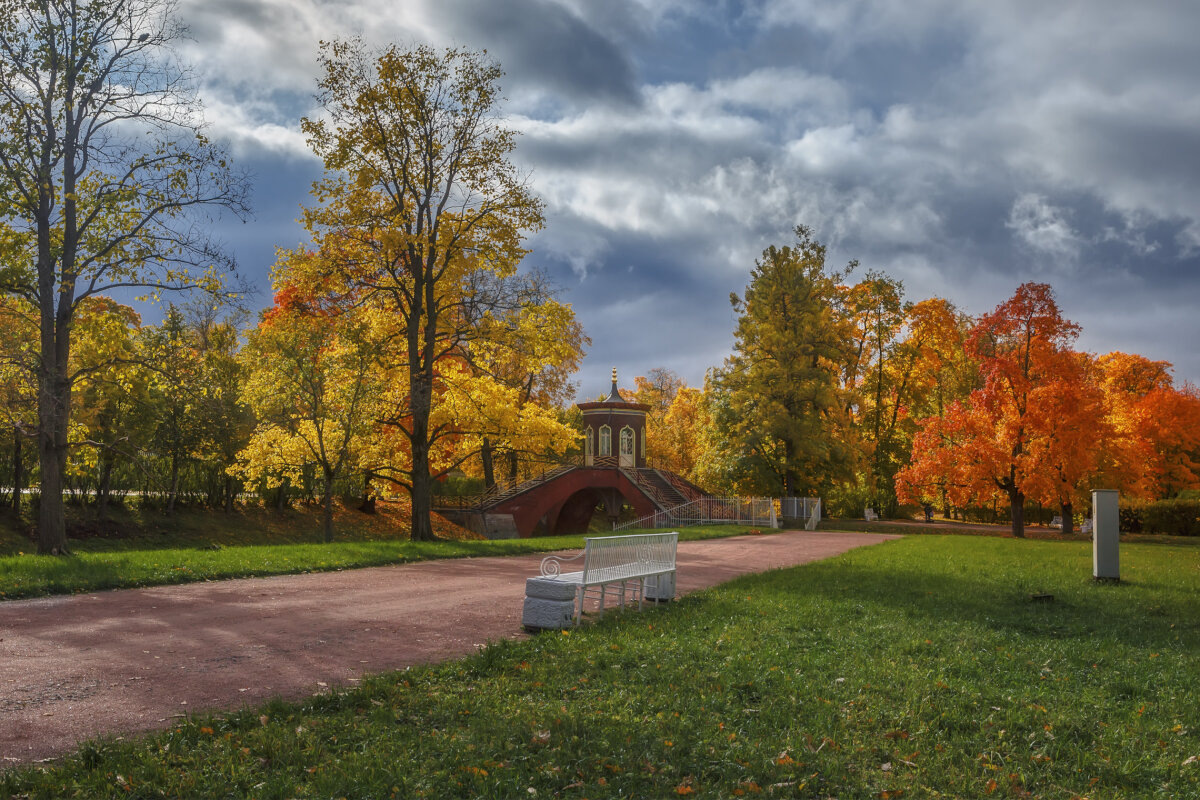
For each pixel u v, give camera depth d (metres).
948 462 34.75
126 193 18.30
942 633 9.77
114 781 4.60
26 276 18.27
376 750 5.15
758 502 39.47
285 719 5.80
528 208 27.50
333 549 18.09
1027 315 34.38
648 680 7.09
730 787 4.77
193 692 6.61
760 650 8.40
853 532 37.19
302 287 27.31
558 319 29.09
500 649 8.09
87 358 30.83
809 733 5.80
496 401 32.06
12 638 8.59
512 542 22.70
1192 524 38.47
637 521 41.94
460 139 27.12
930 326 49.38
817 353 44.84
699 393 76.69
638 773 4.92
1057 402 33.12
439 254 28.02
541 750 5.24
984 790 4.89
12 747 5.26
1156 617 11.67
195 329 44.38
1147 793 4.95
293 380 28.23
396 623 9.93
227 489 38.81
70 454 21.34
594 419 49.84
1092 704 6.80
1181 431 40.22
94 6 17.97
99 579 12.44
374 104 26.47
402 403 30.59
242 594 12.03
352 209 26.39
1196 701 6.93
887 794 4.77
